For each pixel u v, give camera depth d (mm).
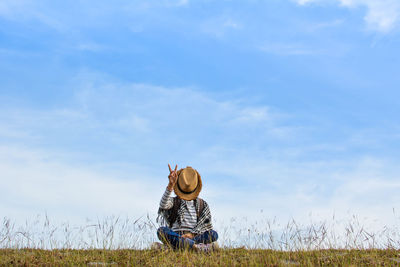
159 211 9430
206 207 9633
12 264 8508
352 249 9914
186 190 9492
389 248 9898
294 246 9766
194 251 9219
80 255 9500
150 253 9375
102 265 8594
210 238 9492
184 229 9375
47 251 9914
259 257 9148
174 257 8812
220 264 8516
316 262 8891
